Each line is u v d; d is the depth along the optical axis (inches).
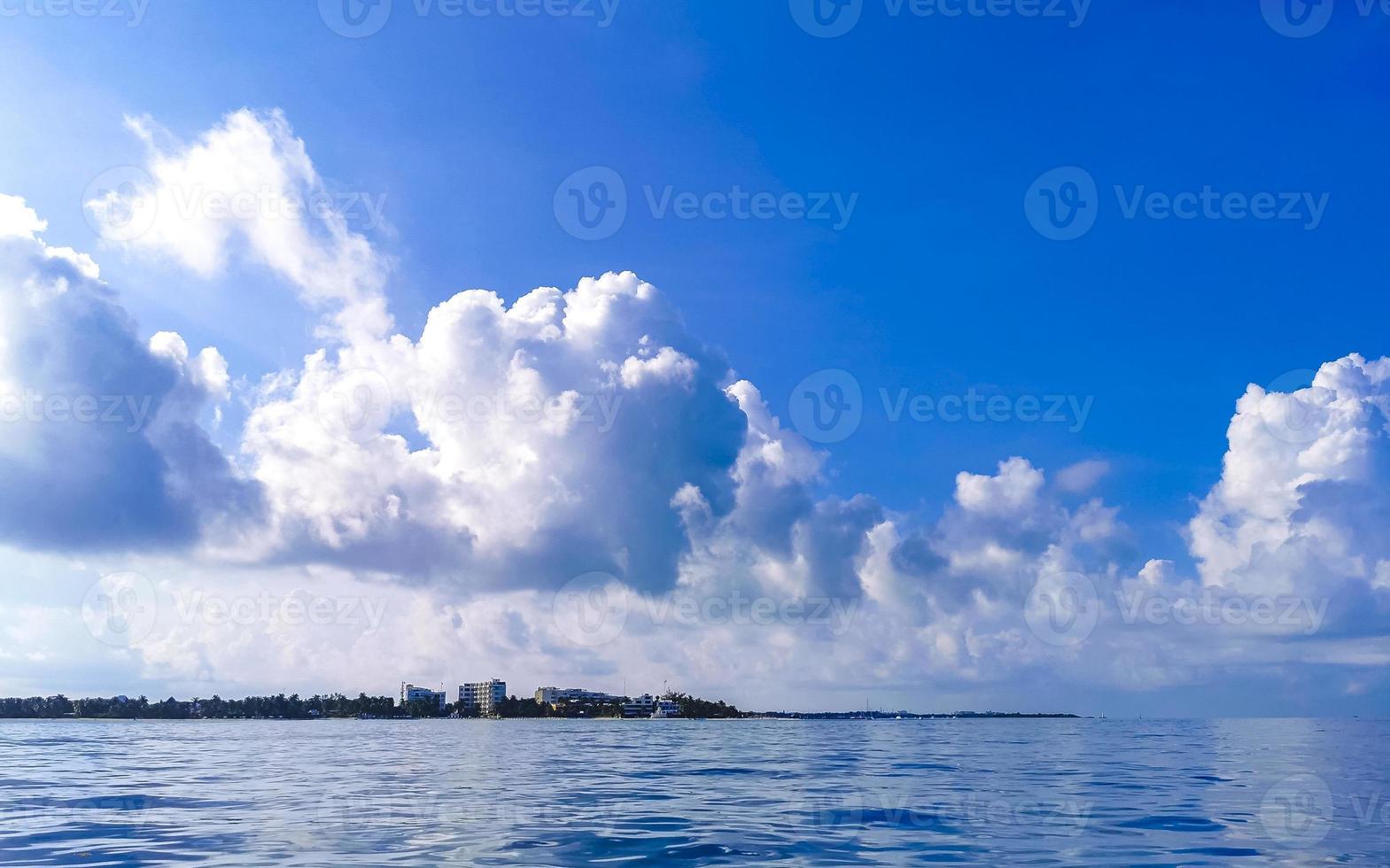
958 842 637.9
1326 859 579.5
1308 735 2346.2
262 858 571.8
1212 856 587.5
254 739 2677.2
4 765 1441.9
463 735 3213.6
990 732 2965.1
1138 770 1256.2
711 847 616.1
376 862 559.5
